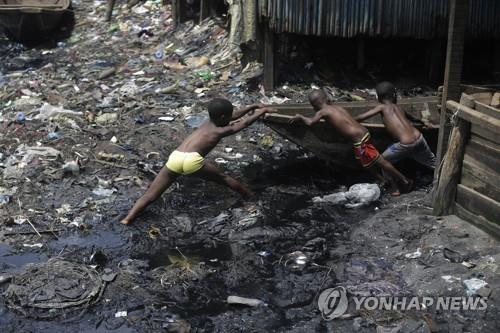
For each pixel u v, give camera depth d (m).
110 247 6.02
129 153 8.17
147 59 11.74
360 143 6.99
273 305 5.09
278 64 10.26
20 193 6.98
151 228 6.38
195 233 6.29
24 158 7.66
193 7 13.12
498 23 10.10
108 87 10.48
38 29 13.06
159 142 8.48
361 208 6.77
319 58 10.68
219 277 5.50
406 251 5.70
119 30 13.43
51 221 6.46
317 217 6.59
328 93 9.93
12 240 6.10
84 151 8.09
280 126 7.16
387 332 4.60
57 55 12.55
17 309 5.02
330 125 7.23
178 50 11.88
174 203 6.93
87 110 9.44
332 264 5.64
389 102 7.20
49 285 5.27
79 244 6.07
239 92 9.92
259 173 7.79
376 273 5.44
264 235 6.19
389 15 9.84
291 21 9.60
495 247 5.50
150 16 13.87
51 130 8.64
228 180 6.83
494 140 5.56
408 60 10.95
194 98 9.85
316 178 7.63
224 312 5.01
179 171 6.54
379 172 7.20
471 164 5.91
